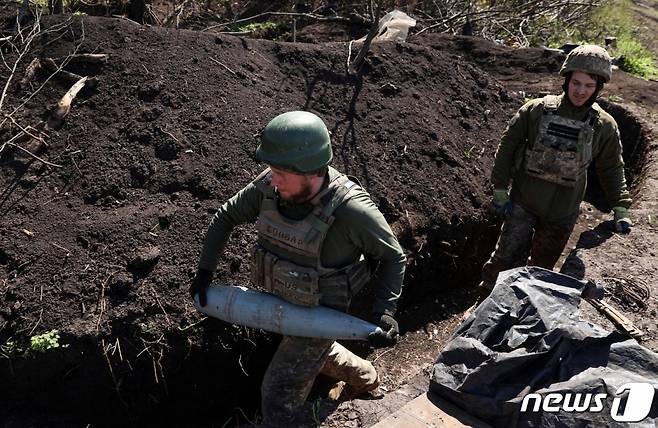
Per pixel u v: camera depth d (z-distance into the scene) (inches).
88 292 140.9
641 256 156.8
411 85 214.2
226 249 151.1
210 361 141.5
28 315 137.8
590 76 132.6
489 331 110.8
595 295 115.6
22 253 146.1
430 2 349.1
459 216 188.2
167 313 140.0
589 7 400.8
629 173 228.5
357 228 99.3
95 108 173.8
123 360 136.1
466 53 286.5
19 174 160.7
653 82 281.1
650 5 581.3
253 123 177.6
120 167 162.4
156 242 149.9
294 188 96.6
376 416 114.0
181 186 160.4
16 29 191.2
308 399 150.0
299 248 101.5
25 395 140.2
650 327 134.9
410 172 187.5
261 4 328.2
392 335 103.4
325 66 205.6
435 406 107.6
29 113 172.4
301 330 107.7
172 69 182.2
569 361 104.1
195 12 311.4
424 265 179.8
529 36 365.7
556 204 148.4
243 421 150.1
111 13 277.3
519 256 154.7
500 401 102.3
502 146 148.6
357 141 187.6
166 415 144.3
